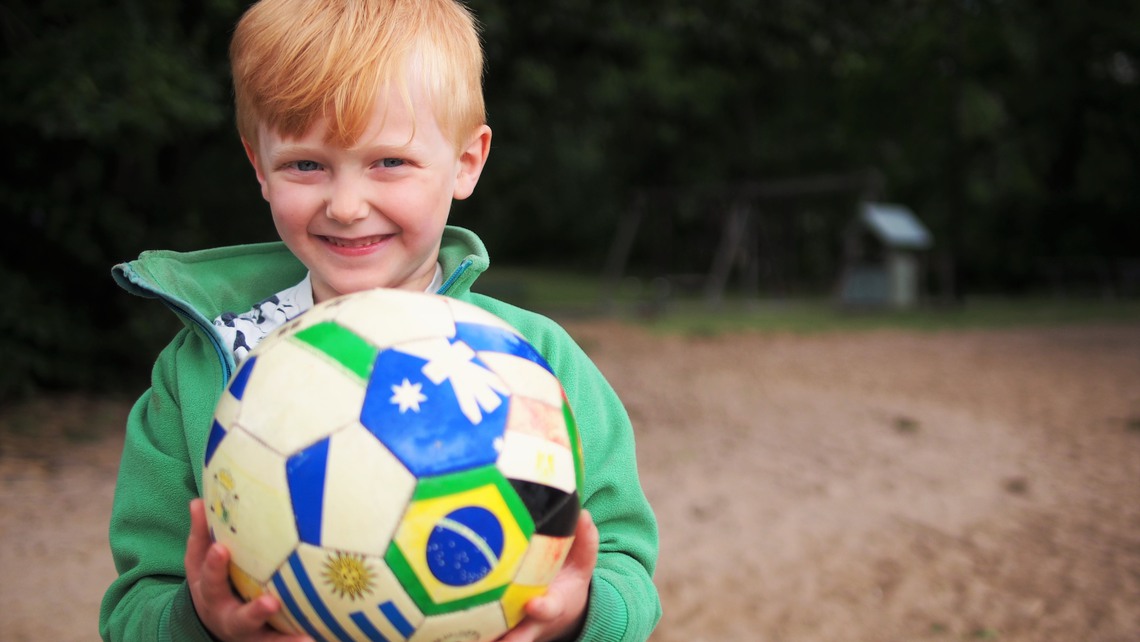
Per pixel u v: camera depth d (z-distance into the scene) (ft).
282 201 4.10
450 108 4.15
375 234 4.11
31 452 19.98
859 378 34.60
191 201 30.07
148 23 22.24
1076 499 18.60
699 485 19.17
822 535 16.11
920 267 72.74
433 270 4.79
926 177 93.25
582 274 111.96
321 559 3.07
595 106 53.11
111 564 13.79
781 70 43.27
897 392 31.58
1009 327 53.16
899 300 67.05
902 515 17.40
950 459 21.99
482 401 3.26
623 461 4.82
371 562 3.03
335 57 3.84
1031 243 89.40
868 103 85.10
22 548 14.28
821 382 33.60
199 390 4.63
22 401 24.76
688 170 101.35
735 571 14.28
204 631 3.62
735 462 21.26
